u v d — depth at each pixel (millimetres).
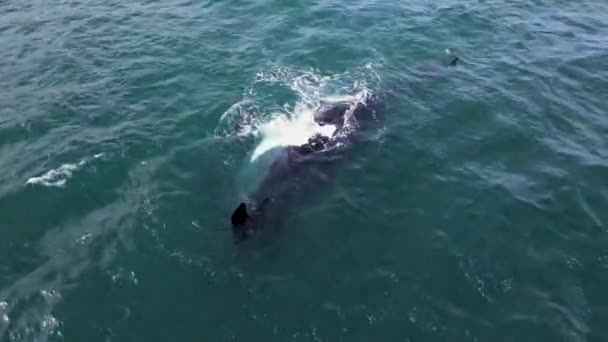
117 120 24766
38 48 30453
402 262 18359
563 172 22344
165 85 27156
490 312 16812
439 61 29672
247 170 21797
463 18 34031
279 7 34531
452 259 18531
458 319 16547
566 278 17984
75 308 16734
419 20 33625
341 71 28500
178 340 15875
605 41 32156
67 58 29391
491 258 18594
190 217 19812
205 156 22625
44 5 35750
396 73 28453
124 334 16016
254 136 23672
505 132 24406
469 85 27609
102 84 27250
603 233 19641
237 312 16641
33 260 18344
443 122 24938
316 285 17484
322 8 34469
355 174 21906
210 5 35062
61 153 22719
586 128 25016
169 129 24156
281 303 16891
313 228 19422
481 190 21359
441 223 19906
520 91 27281
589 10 35938
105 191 21000
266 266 18031
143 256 18375
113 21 33250
